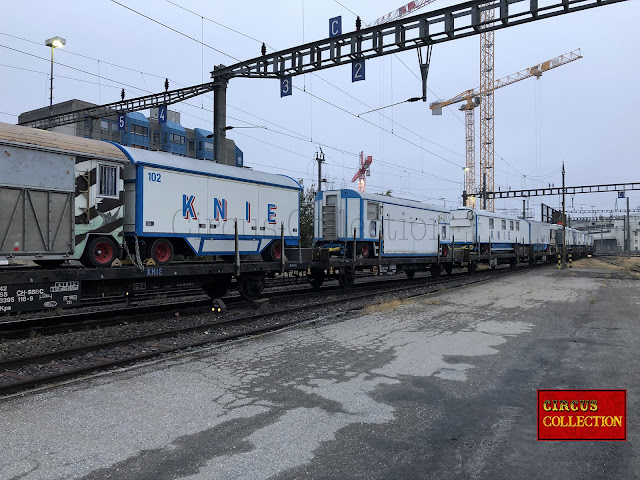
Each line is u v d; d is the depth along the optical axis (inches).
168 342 318.3
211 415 185.3
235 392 214.4
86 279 324.2
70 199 326.6
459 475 138.6
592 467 144.3
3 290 279.0
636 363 266.1
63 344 311.6
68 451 152.5
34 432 167.8
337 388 220.4
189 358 276.7
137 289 382.0
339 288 678.5
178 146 2229.3
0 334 312.8
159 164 386.9
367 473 139.2
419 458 149.5
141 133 2064.5
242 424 176.2
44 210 310.7
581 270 1209.4
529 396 210.2
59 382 230.5
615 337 339.6
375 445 158.9
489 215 1179.9
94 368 249.4
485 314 447.5
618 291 662.5
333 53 683.4
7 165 290.7
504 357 280.2
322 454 151.6
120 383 227.1
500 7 565.6
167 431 169.3
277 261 523.8
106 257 356.2
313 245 741.3
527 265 1590.8
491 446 159.0
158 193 386.9
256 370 251.3
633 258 2395.4
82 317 401.4
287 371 249.4
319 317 423.5
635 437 166.4
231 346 309.1
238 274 451.8
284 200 537.3
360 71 665.0
